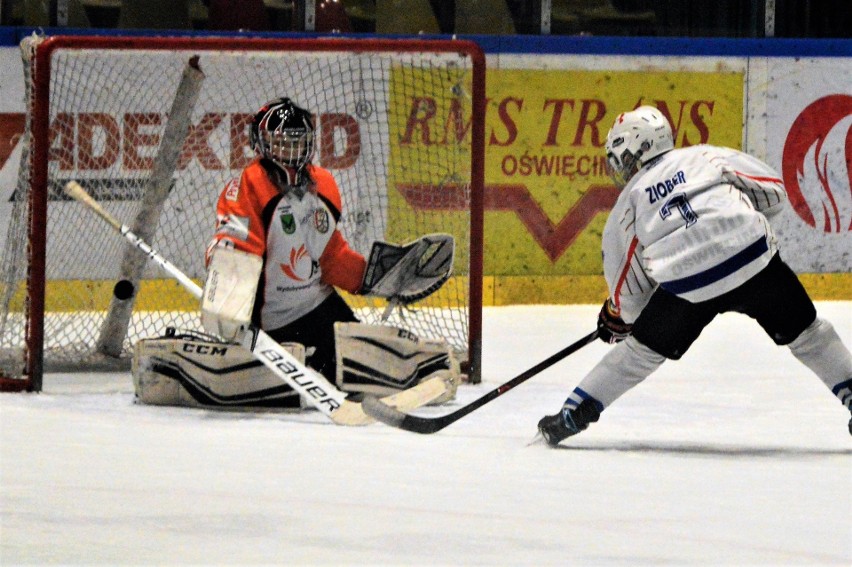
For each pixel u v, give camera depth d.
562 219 23.36
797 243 23.92
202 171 21.56
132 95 21.25
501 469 10.43
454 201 22.06
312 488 9.52
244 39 15.76
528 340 19.55
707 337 20.34
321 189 14.55
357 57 21.64
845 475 10.37
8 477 9.90
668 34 24.81
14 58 21.61
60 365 17.28
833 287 24.02
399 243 21.94
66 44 15.27
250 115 21.64
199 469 10.27
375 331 14.21
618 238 11.59
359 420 12.86
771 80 23.80
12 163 21.58
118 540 7.97
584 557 7.66
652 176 11.41
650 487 9.75
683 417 13.66
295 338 14.62
